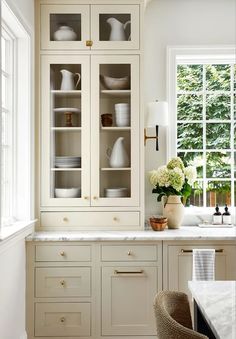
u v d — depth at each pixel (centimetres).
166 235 281
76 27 304
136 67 304
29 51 285
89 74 303
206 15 342
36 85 302
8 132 278
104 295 279
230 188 349
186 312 138
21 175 286
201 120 352
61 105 304
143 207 304
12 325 246
